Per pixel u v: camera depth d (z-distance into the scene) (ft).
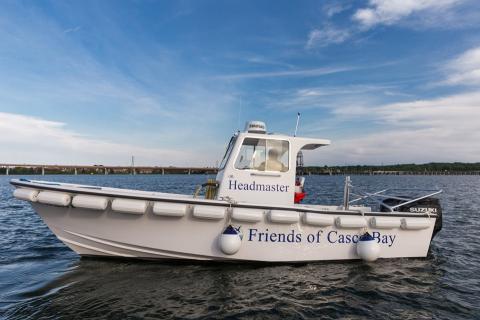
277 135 19.90
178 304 13.96
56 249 22.75
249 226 17.65
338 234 18.84
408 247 19.85
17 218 38.11
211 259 17.95
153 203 16.80
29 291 15.01
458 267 20.03
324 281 16.83
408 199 21.08
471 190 93.86
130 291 15.07
